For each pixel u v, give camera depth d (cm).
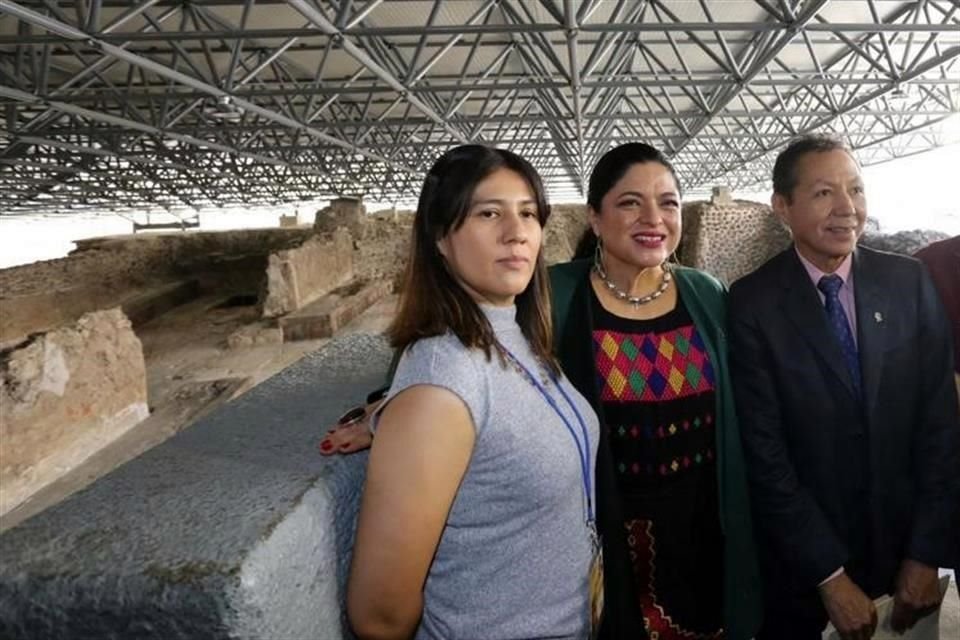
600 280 127
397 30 516
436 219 79
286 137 1448
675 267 133
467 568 75
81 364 443
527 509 75
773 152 1614
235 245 1285
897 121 1341
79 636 54
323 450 79
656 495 120
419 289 80
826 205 122
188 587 52
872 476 126
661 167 117
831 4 666
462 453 70
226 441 86
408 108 1074
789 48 842
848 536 130
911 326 127
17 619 55
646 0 564
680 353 121
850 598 123
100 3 483
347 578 74
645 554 121
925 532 126
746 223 938
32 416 395
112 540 58
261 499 66
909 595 125
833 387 127
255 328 757
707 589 127
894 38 806
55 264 945
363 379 124
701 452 122
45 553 57
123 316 505
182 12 580
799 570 126
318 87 751
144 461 79
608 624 110
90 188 1588
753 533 130
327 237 997
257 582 53
